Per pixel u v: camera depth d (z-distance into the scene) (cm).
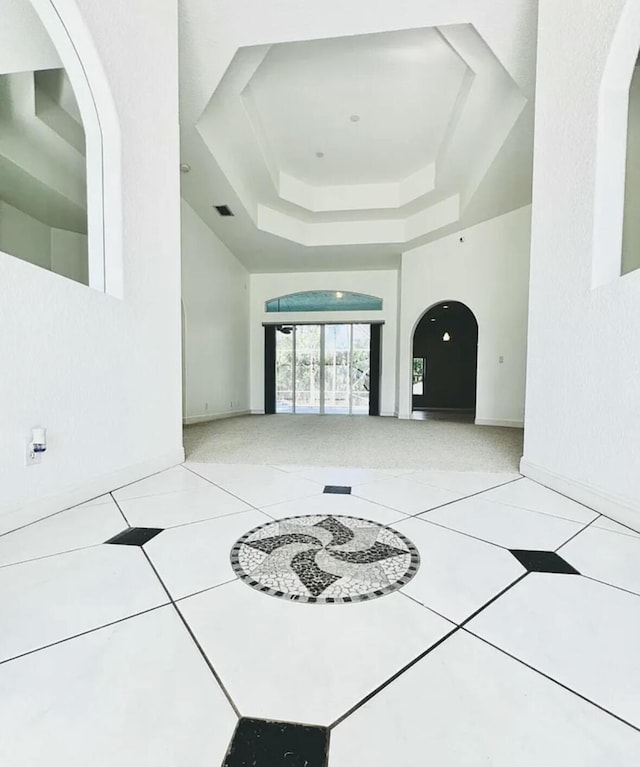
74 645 81
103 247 203
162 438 239
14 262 142
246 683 71
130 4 206
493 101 358
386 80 364
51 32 180
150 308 226
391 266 750
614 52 165
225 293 658
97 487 184
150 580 108
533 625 89
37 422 152
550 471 203
